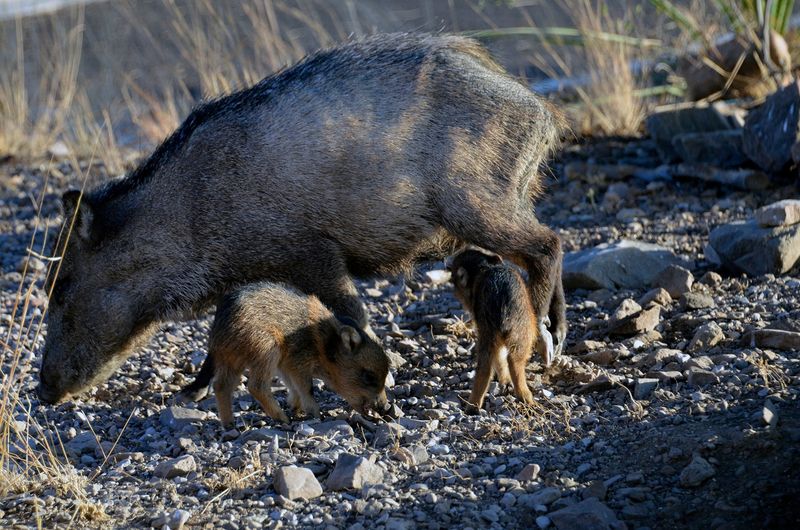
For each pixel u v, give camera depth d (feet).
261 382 60.34
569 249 88.07
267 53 139.85
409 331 74.69
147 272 67.82
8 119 136.56
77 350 68.03
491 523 47.52
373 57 67.46
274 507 50.44
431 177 65.98
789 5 116.78
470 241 66.85
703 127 104.22
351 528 47.73
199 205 66.90
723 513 46.03
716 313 69.15
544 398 60.75
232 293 60.49
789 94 92.94
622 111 118.62
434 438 56.54
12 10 191.83
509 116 66.23
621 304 71.36
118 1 195.31
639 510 47.11
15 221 110.01
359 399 61.82
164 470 54.60
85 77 158.30
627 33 131.64
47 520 50.39
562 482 50.08
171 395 67.56
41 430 59.41
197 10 161.27
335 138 65.77
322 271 67.46
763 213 76.43
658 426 54.39
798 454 48.73
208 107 68.90
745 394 56.44
